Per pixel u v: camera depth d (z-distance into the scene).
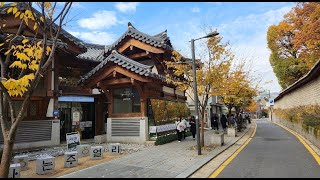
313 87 19.75
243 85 22.84
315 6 24.89
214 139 15.30
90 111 20.67
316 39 23.25
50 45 13.54
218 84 15.29
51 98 15.75
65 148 14.46
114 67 16.20
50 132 15.27
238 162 10.50
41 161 8.59
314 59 26.27
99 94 20.47
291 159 10.84
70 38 16.67
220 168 9.48
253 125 39.44
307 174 8.31
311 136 15.73
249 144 16.39
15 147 13.50
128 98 17.03
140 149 13.80
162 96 19.28
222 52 15.03
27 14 8.39
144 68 15.69
